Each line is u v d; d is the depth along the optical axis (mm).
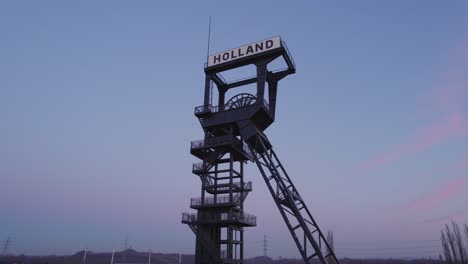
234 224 44344
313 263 63438
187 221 44875
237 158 49688
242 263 45250
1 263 117500
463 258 95188
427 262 151000
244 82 52469
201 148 47500
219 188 47594
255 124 48625
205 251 43219
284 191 42688
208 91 50500
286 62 49344
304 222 40188
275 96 51281
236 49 50812
